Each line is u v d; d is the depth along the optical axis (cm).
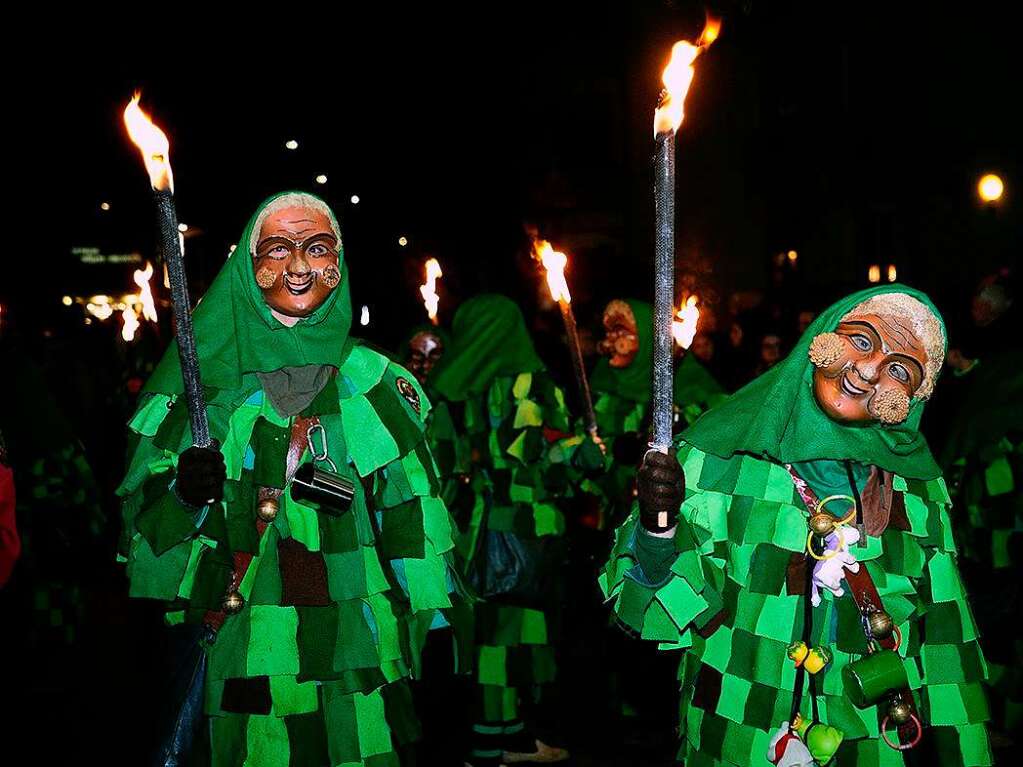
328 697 336
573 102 2284
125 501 341
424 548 347
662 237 281
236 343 341
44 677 664
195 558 329
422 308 869
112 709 600
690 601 303
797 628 309
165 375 340
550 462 562
